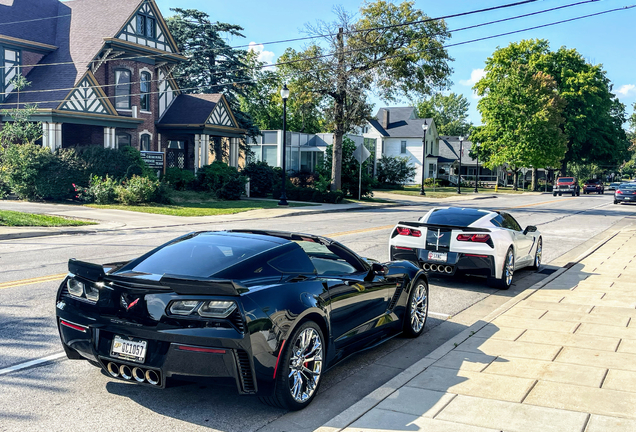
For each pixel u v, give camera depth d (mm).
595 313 7797
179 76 42500
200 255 4855
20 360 5598
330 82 35000
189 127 33719
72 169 25391
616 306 8258
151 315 4203
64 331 4699
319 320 4871
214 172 32125
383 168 60906
